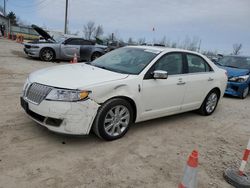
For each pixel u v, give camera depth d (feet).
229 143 15.53
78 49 48.26
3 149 11.76
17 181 9.67
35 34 164.04
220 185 10.88
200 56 18.85
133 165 11.66
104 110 12.82
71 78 12.83
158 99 15.34
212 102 20.45
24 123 14.79
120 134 14.02
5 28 156.87
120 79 13.42
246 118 21.44
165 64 15.89
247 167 12.61
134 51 16.89
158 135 15.39
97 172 10.79
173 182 10.73
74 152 12.20
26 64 39.09
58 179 10.05
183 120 18.81
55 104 11.77
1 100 18.80
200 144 14.85
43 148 12.25
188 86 17.21
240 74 29.19
